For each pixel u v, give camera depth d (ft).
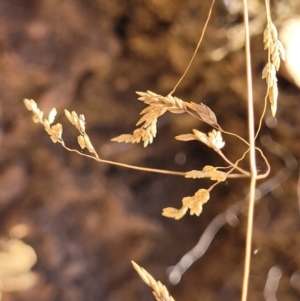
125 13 1.10
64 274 1.35
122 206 1.29
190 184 1.30
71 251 1.34
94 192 1.27
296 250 1.19
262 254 1.23
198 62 1.06
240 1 0.97
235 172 1.07
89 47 1.11
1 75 1.08
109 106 1.20
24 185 1.26
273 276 1.22
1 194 1.25
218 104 1.12
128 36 1.13
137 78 1.18
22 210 1.29
